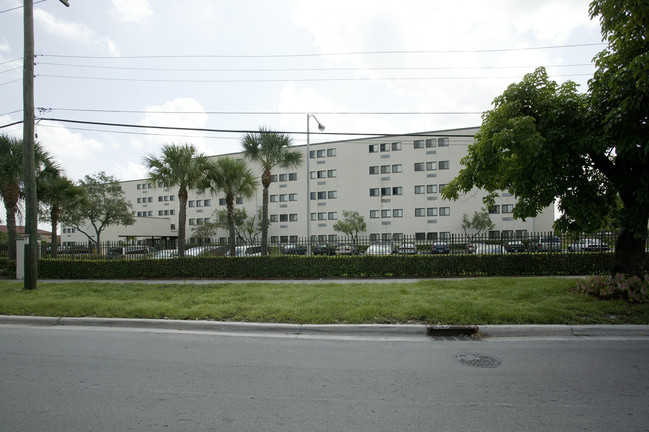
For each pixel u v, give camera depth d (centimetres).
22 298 973
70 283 1324
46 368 506
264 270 1524
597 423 346
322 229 5303
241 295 972
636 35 718
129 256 1642
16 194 1784
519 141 787
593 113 825
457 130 4762
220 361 534
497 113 892
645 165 797
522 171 893
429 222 4794
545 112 867
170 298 968
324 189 5338
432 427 340
